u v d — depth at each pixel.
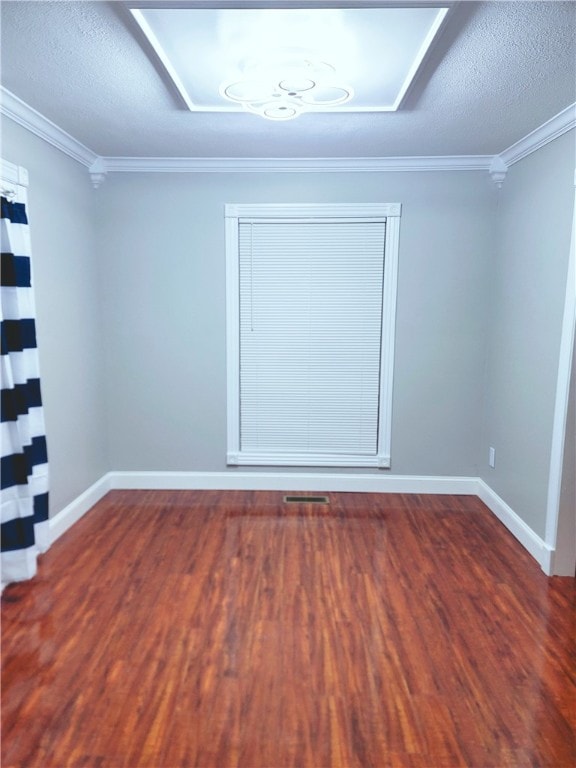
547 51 1.98
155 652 2.10
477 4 1.66
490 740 1.69
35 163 2.87
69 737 1.69
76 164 3.41
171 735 1.70
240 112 2.69
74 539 3.15
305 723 1.75
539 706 1.84
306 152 3.43
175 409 3.96
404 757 1.62
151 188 3.72
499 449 3.55
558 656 2.11
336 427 3.97
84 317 3.56
